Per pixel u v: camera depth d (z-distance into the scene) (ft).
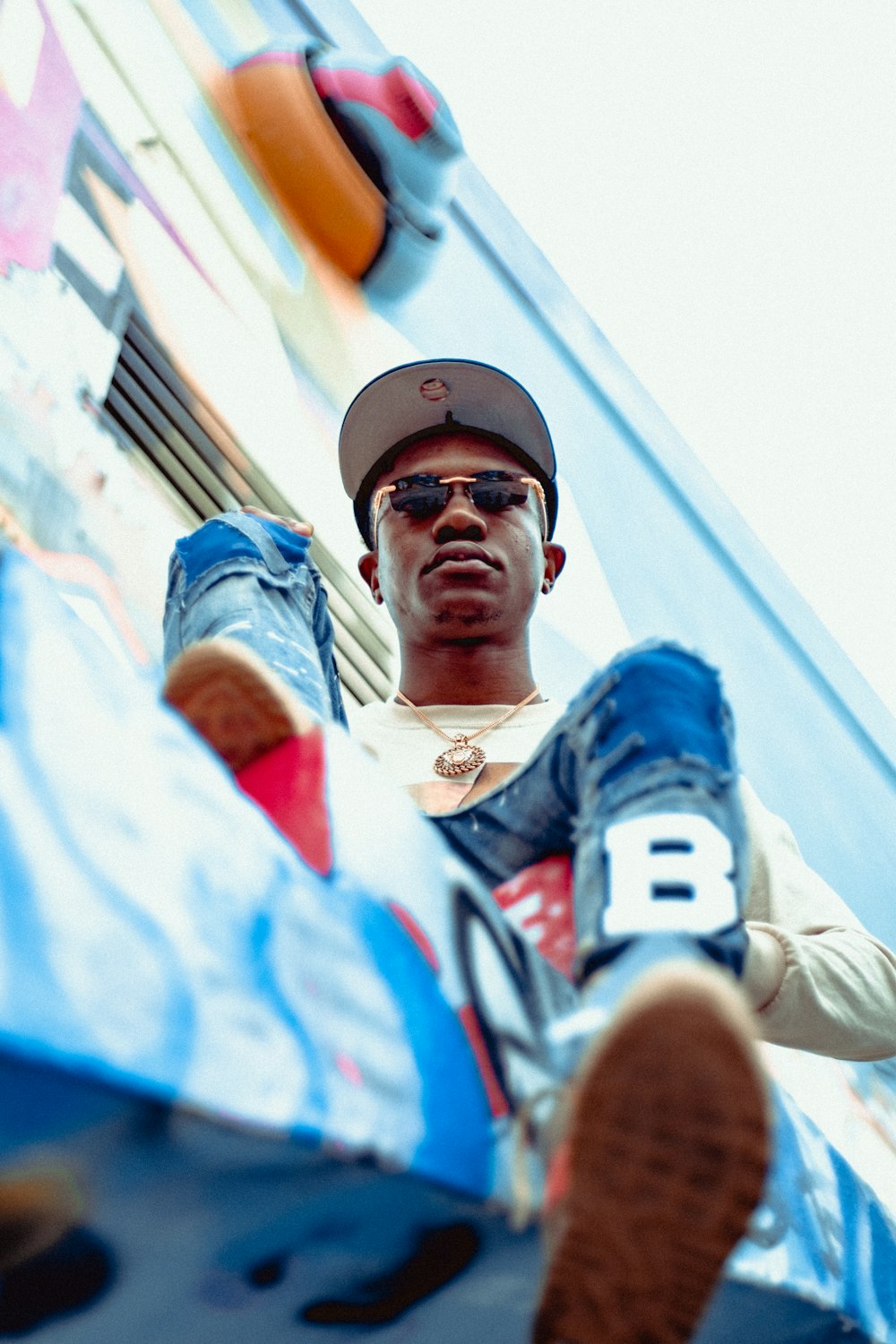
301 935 3.69
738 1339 5.93
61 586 11.14
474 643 9.19
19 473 11.39
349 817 4.35
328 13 25.79
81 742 3.37
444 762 8.38
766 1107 3.35
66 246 13.80
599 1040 3.40
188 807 3.61
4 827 2.94
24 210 13.33
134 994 2.97
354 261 20.90
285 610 7.80
